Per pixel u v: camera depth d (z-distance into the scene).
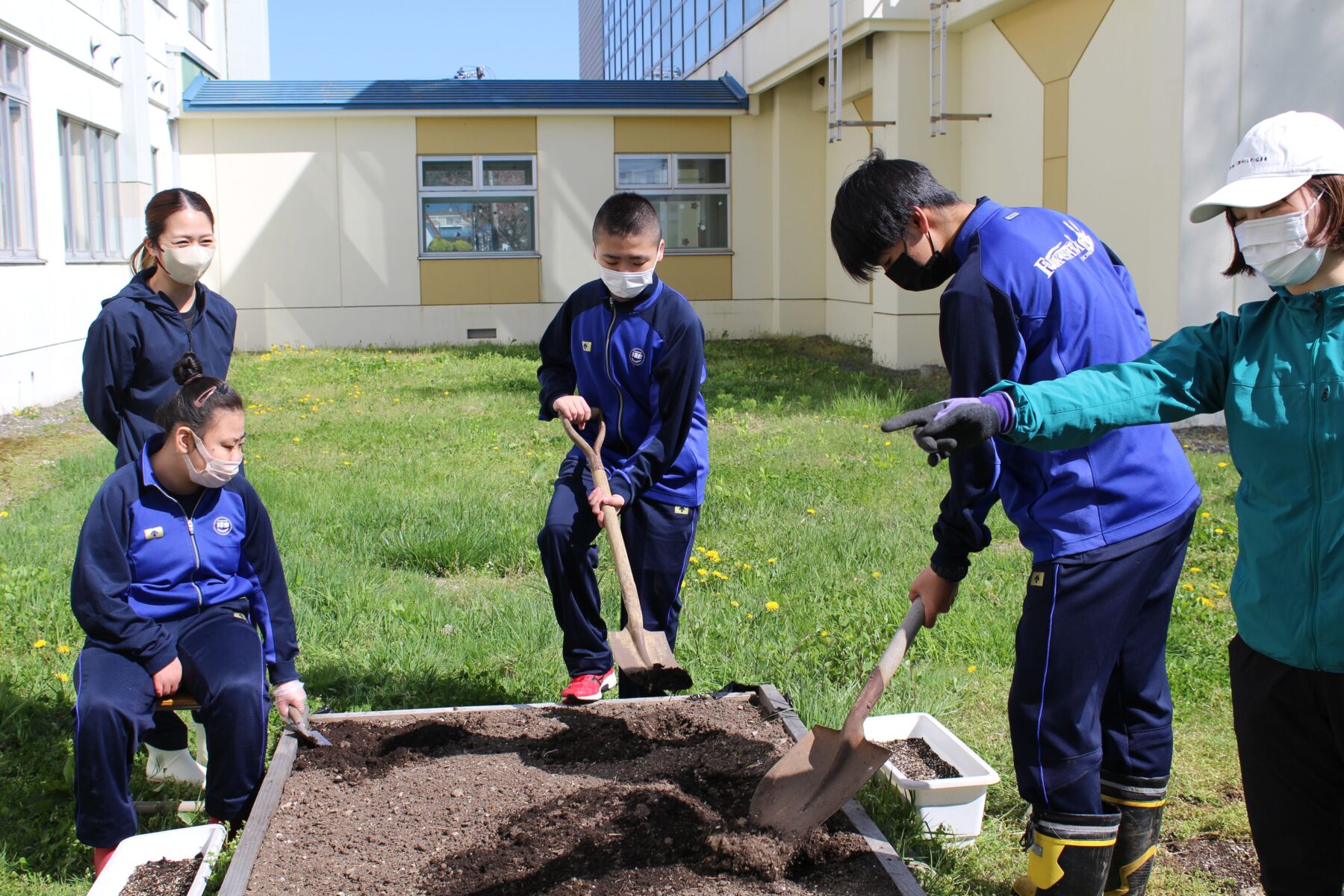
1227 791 3.62
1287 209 2.11
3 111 12.33
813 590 5.59
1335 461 2.12
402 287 20.27
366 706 4.36
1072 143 12.42
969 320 2.63
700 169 20.72
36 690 4.39
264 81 20.22
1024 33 13.28
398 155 20.00
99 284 15.33
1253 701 2.32
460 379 15.17
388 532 6.70
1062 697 2.63
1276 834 2.34
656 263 3.79
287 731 3.69
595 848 3.00
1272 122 2.18
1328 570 2.14
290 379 15.27
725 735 3.74
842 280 19.88
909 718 3.85
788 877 2.88
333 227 20.03
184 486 3.41
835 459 9.15
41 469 9.28
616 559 3.59
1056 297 2.62
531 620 5.16
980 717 4.25
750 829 2.98
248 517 3.56
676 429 3.77
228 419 3.30
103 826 3.10
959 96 14.98
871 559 6.18
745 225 20.89
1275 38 9.78
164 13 18.72
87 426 11.81
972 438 2.32
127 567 3.28
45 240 13.33
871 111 17.19
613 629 5.18
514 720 3.90
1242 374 2.28
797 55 17.55
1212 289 10.05
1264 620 2.26
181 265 3.79
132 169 16.55
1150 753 2.84
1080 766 2.63
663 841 3.04
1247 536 2.30
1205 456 8.95
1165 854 3.30
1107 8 11.66
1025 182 13.49
